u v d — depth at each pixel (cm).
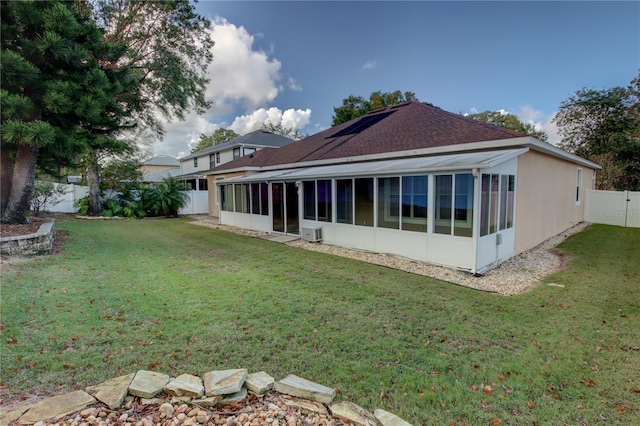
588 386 380
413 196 1009
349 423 305
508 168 1016
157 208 2528
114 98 1579
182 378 358
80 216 2336
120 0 1886
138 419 295
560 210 1545
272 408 322
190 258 1070
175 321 545
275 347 461
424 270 921
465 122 1323
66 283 739
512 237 1070
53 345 450
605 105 2831
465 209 883
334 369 407
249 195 1825
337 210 1286
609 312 613
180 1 1969
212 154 4031
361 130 1897
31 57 1052
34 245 1016
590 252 1166
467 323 560
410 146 1294
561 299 686
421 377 393
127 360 415
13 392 342
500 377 396
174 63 2069
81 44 1118
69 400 313
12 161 1303
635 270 925
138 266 937
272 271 905
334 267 957
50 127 979
